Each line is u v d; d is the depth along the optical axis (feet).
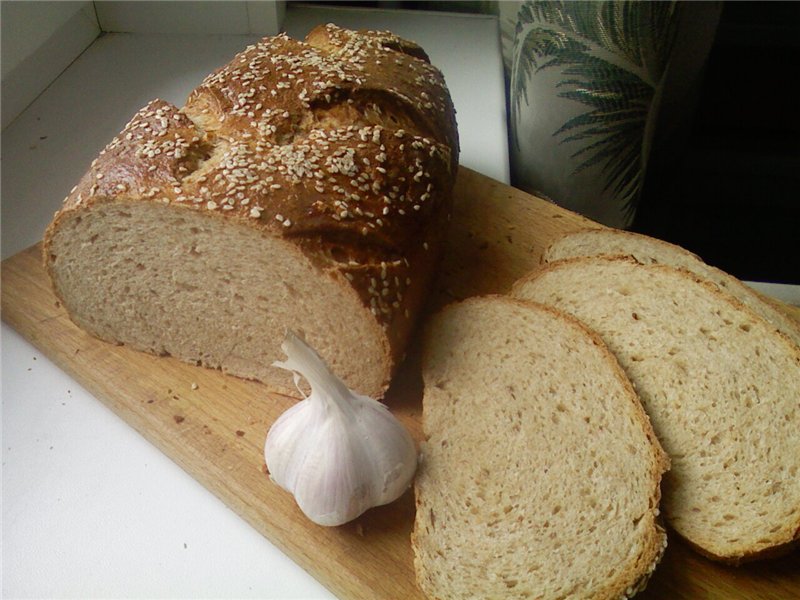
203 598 0.88
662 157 1.84
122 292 1.07
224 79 1.11
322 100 1.08
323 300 1.00
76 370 1.09
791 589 0.87
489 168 1.47
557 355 1.04
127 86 1.57
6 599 0.86
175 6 1.67
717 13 1.57
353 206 0.99
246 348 1.08
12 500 0.95
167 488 0.98
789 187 1.79
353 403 0.90
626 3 1.27
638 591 0.84
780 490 0.91
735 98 1.78
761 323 1.04
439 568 0.87
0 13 1.38
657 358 1.04
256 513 0.93
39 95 1.54
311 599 0.88
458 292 1.21
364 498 0.90
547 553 0.87
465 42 1.78
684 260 1.21
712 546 0.88
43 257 1.07
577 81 1.37
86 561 0.90
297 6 1.84
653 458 0.91
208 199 0.96
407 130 1.15
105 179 1.00
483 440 0.98
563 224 1.32
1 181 1.37
